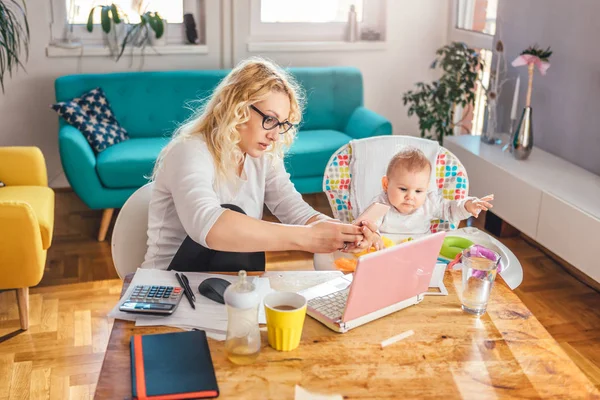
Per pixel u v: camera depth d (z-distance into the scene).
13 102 3.92
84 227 3.62
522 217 3.11
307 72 4.01
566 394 1.20
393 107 4.59
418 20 4.43
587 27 3.08
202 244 1.55
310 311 1.42
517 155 3.34
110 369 1.22
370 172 2.25
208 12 4.08
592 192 2.91
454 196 2.25
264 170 1.87
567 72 3.27
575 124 3.26
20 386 2.21
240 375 1.22
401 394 1.18
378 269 1.32
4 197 2.91
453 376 1.24
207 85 3.87
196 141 1.70
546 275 3.09
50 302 2.78
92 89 3.69
